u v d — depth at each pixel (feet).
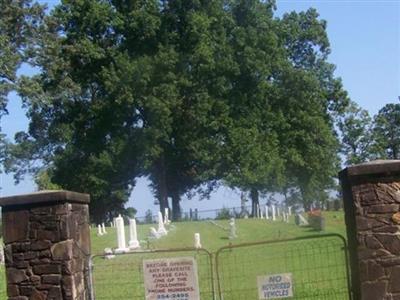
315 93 209.67
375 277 26.55
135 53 197.98
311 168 208.33
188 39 195.52
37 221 28.94
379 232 26.68
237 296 41.55
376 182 26.81
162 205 200.75
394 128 297.74
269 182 197.26
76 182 192.34
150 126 188.03
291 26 221.66
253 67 197.06
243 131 191.42
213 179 201.67
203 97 190.08
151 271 29.43
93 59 192.95
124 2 200.34
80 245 30.58
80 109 197.88
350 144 263.90
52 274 28.66
